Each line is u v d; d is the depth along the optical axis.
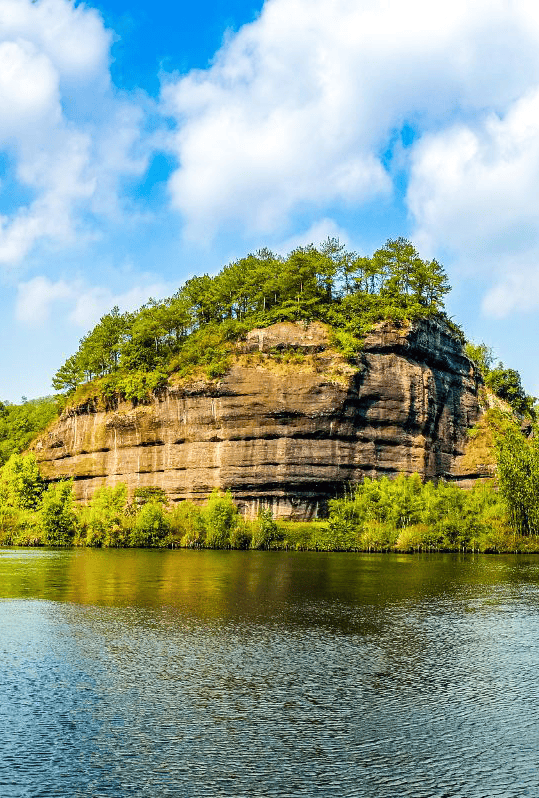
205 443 152.62
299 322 158.88
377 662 44.50
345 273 178.38
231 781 27.69
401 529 134.00
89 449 173.38
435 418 163.62
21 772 28.20
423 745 31.23
